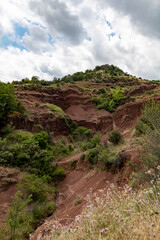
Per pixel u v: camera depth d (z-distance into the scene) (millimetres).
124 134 16734
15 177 13492
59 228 3186
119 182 7188
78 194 10258
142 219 2283
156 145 5000
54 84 55781
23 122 25078
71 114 40906
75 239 2535
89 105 43469
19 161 15641
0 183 12148
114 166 8555
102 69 104375
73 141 31156
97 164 11523
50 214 9922
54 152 21016
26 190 12000
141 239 1937
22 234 8062
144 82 65000
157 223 2066
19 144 18125
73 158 17375
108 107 39312
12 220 8211
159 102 15859
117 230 2266
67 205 9898
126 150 8805
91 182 10273
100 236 2170
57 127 30859
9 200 11117
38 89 39281
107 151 10859
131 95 37625
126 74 91375
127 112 20859
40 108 32156
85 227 2650
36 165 15742
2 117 22250
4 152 15539
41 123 28656
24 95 34000
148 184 3961
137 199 2965
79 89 49406
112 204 3139
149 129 5883
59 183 14797
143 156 5250
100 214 2861
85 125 36562
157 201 2529
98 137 20250
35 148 17375
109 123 35469
